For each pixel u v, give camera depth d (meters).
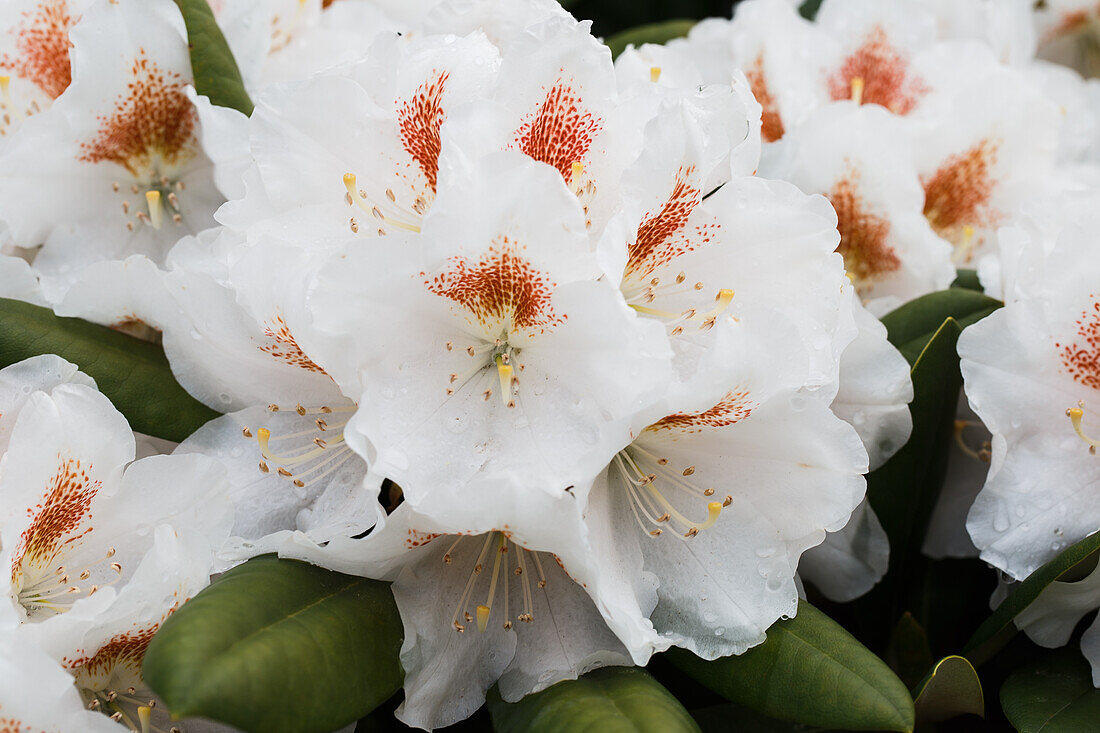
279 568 0.44
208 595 0.42
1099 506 0.49
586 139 0.45
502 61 0.45
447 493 0.42
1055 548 0.49
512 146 0.45
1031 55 0.66
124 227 0.54
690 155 0.44
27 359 0.47
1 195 0.51
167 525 0.44
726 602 0.45
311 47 0.56
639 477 0.46
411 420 0.44
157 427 0.49
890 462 0.51
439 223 0.42
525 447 0.44
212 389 0.49
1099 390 0.50
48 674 0.42
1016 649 0.51
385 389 0.44
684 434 0.46
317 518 0.47
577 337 0.43
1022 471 0.49
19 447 0.44
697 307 0.46
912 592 0.55
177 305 0.47
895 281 0.56
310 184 0.46
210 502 0.46
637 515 0.46
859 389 0.49
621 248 0.42
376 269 0.43
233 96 0.52
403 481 0.42
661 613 0.45
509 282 0.44
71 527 0.46
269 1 0.54
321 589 0.44
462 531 0.43
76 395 0.45
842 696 0.43
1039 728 0.46
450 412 0.44
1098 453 0.50
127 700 0.46
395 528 0.43
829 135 0.54
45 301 0.51
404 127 0.46
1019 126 0.57
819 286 0.46
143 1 0.50
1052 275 0.49
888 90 0.60
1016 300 0.50
